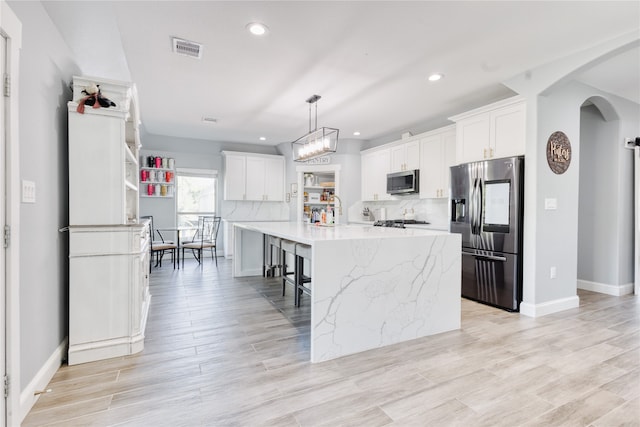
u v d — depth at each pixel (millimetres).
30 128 1720
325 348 2236
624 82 3523
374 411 1664
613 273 4090
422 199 5457
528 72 3188
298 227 3746
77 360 2137
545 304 3256
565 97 3396
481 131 3658
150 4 2146
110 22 2344
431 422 1578
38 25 1809
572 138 3465
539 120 3172
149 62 3031
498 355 2312
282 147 7180
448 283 2785
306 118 4953
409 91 3730
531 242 3199
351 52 2822
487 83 3502
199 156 6734
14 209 1488
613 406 1718
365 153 6383
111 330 2244
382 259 2465
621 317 3170
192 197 6820
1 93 1422
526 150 3225
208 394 1807
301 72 3252
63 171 2188
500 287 3404
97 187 2201
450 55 2869
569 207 3457
